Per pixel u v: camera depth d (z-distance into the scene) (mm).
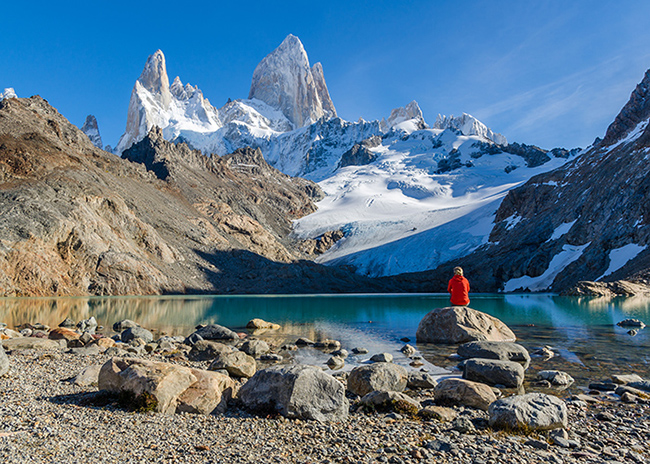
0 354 11273
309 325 28156
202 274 87000
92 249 68750
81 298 56875
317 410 8898
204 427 8062
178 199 119000
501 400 8805
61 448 6473
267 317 33906
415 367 14766
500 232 125875
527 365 14477
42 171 75312
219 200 141375
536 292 85562
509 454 6980
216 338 22016
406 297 68750
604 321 28328
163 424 8062
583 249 88250
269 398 9180
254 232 125375
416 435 7910
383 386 11016
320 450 7008
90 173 85562
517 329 24141
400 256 136000
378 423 8711
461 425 8273
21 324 26000
